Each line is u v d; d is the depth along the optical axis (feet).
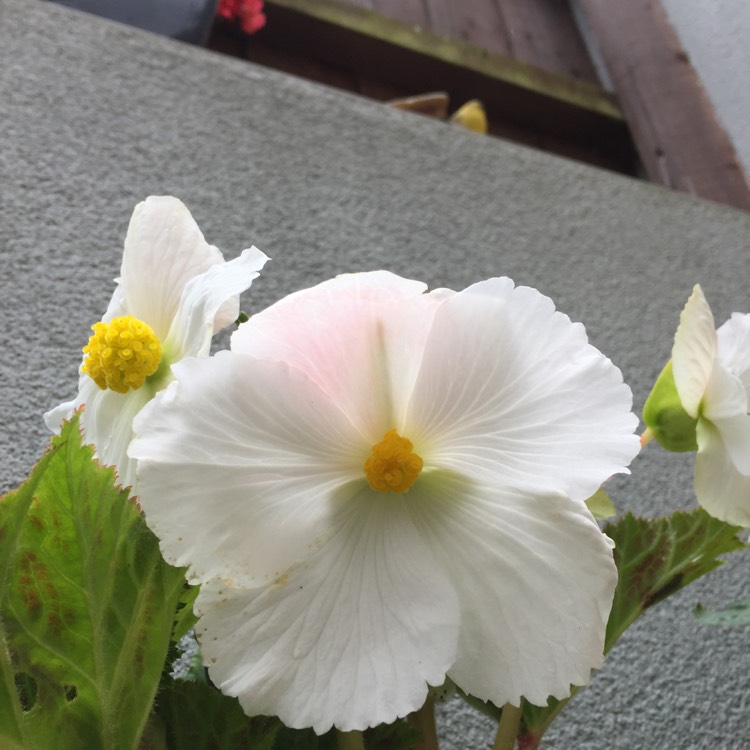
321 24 2.19
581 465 0.55
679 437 0.73
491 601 0.55
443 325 0.57
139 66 1.50
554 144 2.52
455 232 1.61
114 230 1.30
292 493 0.56
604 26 2.57
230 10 2.02
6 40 1.39
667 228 1.83
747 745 1.20
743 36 2.19
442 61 2.31
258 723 0.62
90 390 0.70
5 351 1.12
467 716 1.10
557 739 1.12
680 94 2.28
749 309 1.78
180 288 0.67
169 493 0.51
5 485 1.02
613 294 1.67
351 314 0.57
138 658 0.56
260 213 1.45
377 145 1.65
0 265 1.18
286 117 1.59
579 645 0.53
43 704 0.55
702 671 1.26
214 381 0.54
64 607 0.55
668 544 0.77
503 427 0.57
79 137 1.36
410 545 0.57
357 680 0.53
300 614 0.54
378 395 0.58
